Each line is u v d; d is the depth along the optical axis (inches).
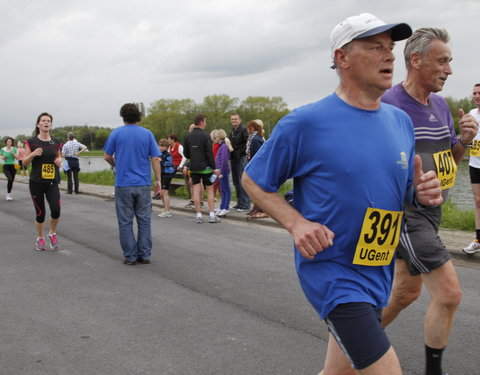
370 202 80.1
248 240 311.6
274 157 83.5
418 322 163.2
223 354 140.4
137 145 250.2
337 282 80.7
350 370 83.3
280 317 170.1
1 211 476.4
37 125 279.7
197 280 218.5
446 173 120.8
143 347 145.9
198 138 376.5
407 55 118.6
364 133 81.1
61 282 217.0
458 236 291.0
